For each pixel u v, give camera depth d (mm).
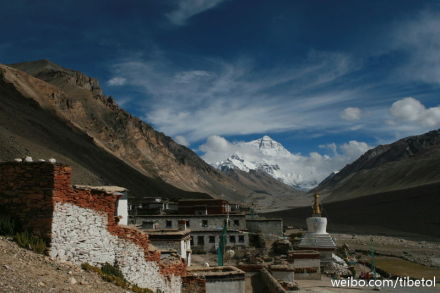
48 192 16844
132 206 80875
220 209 80312
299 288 42938
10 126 159875
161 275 23234
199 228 67438
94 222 18578
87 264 17594
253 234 68188
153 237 32656
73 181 138375
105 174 197875
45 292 13961
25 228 16812
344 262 62406
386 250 97812
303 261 52969
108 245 19188
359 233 155750
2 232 16516
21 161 17516
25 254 15750
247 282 34469
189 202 80750
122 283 17984
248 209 133000
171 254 26656
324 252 61906
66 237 17172
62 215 17125
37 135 175000
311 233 65375
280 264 48281
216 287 25625
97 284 16578
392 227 184125
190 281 25625
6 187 17312
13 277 13992
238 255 59906
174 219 67188
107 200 19453
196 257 60000
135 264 20859
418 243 118500
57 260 16531
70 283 15398
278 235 71688
